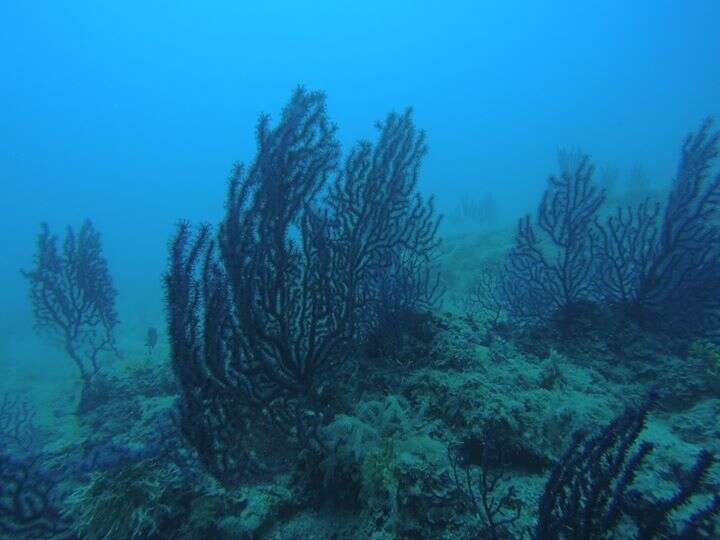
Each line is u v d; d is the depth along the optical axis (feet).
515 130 375.86
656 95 375.04
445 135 417.69
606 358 21.30
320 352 14.03
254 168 14.21
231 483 12.64
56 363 47.57
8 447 26.23
